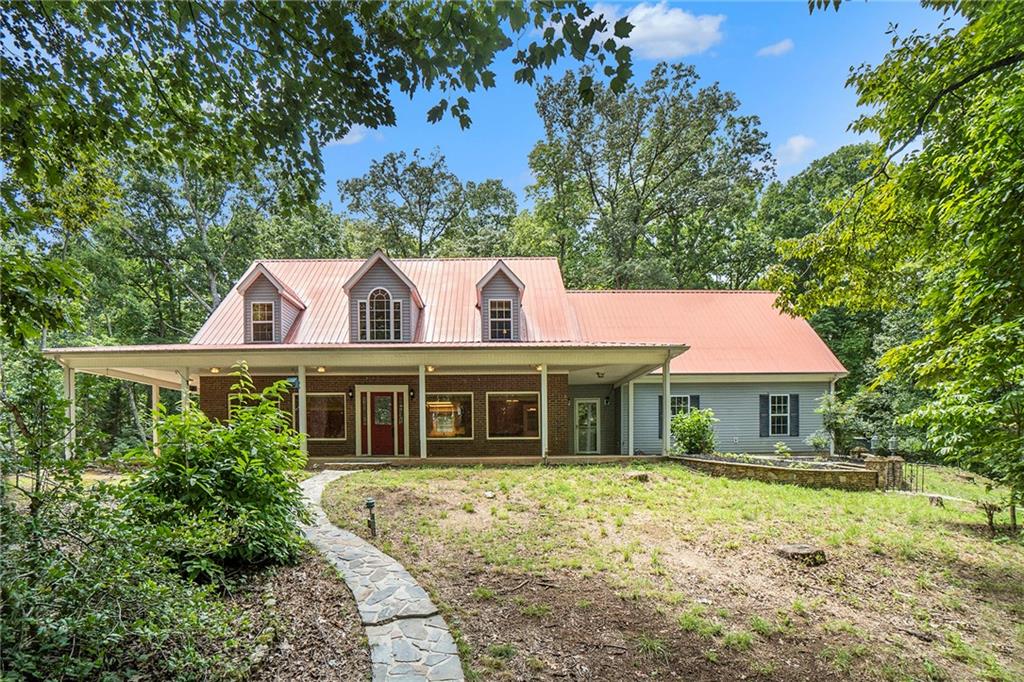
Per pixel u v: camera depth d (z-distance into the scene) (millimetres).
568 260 31078
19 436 2842
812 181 27562
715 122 25234
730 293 20188
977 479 13469
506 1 3068
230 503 5184
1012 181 4840
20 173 4035
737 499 8734
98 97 4148
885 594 5289
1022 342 5516
